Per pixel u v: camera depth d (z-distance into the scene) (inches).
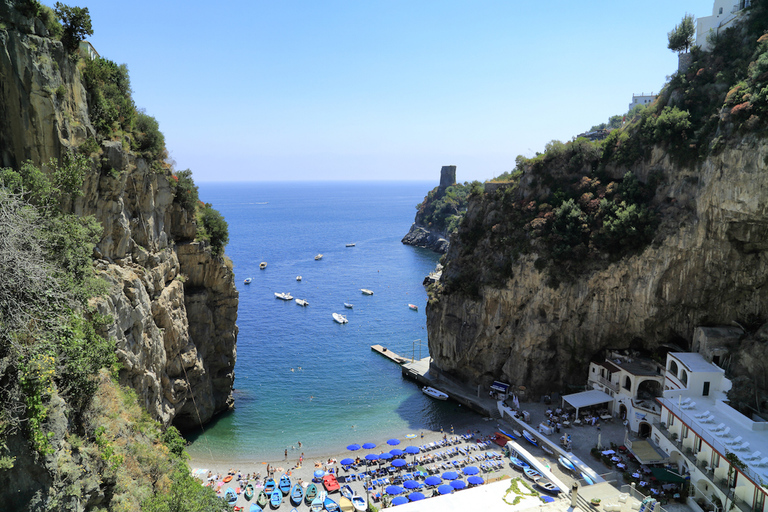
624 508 1686.8
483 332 3427.7
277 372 4092.0
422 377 3823.8
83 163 1758.1
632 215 2925.7
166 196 2640.3
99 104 2073.1
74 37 1895.9
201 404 3031.5
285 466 2645.2
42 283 1104.8
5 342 999.6
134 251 2289.6
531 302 3233.3
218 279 3097.9
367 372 4092.0
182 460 1962.4
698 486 2032.5
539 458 2544.3
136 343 2097.7
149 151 2422.5
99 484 1208.8
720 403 2351.1
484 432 2947.8
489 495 1977.1
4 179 1289.4
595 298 3097.9
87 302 1434.5
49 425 1046.4
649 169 3078.2
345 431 3073.3
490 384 3484.3
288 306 6407.5
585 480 2253.9
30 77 1656.0
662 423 2472.9
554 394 3240.7
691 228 2748.5
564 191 3430.1
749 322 2807.6
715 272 2800.2
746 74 2728.8
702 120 2829.7
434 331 3782.0
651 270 2896.2
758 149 2407.7
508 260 3361.2
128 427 1609.3
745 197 2481.5
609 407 2970.0
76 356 1187.3
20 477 959.6
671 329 3014.3
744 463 1839.3
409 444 2861.7
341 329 5388.8
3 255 1014.4
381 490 2345.0
